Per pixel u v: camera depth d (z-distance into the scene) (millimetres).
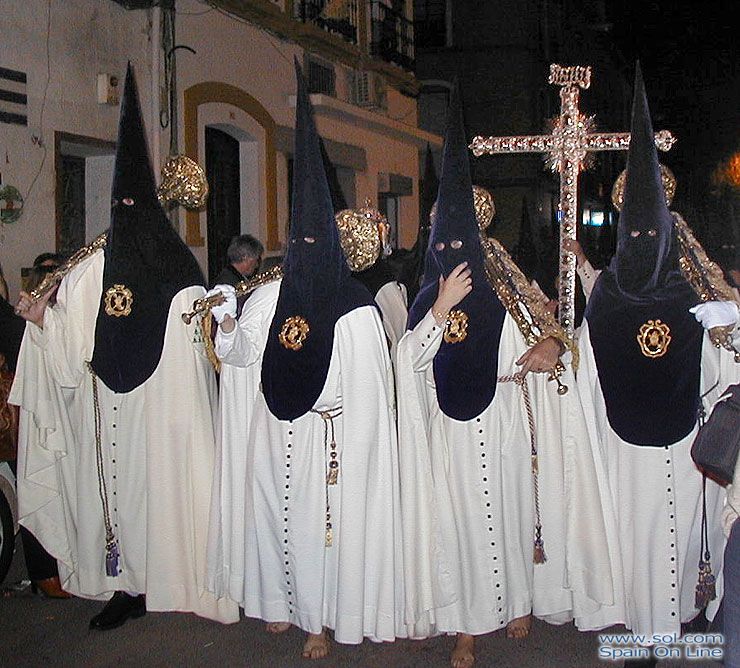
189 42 9789
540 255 7820
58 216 8266
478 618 4309
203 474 4734
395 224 15859
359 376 4254
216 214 10711
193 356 4734
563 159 4621
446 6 20594
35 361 4723
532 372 4199
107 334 4660
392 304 5871
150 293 4660
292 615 4430
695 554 4238
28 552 5211
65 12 8281
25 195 7879
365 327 4273
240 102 10719
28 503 4871
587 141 4594
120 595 4902
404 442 4332
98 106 8711
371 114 13430
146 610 4844
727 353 4141
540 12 21609
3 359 5383
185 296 4719
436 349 4203
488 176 20578
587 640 4664
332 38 12805
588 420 4352
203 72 10047
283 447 4320
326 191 4266
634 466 4238
